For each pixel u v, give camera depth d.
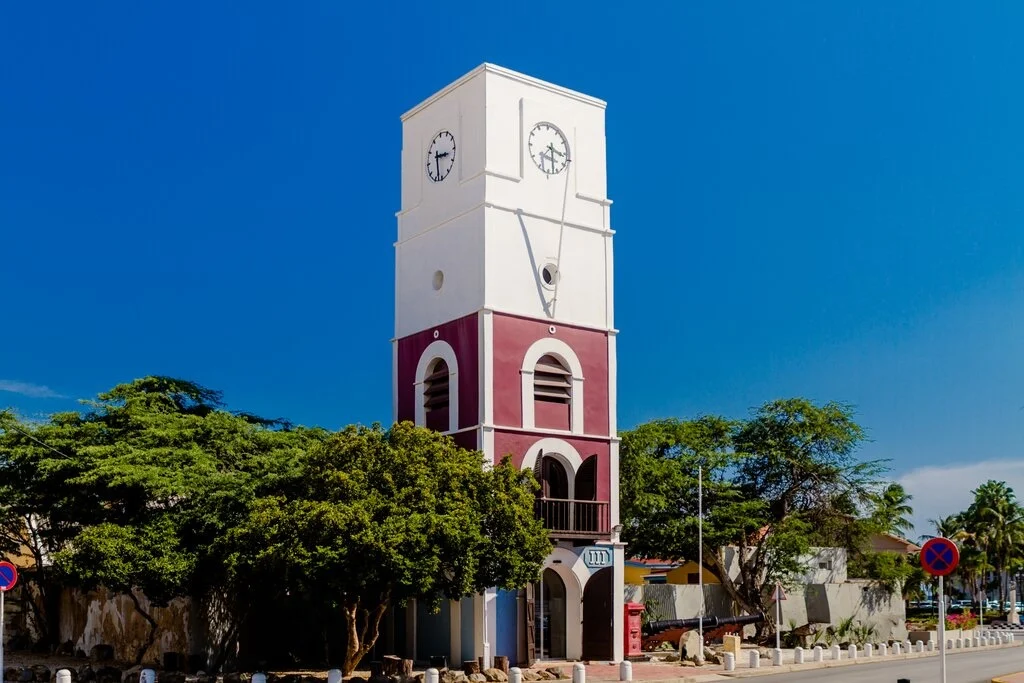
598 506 39.41
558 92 41.41
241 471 36.62
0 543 41.94
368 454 32.94
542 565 35.00
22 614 47.12
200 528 33.66
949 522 99.88
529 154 40.12
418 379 40.88
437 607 32.00
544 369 39.28
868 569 60.53
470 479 32.81
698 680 35.53
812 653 46.22
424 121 42.47
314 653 38.84
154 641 38.41
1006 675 36.72
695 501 53.88
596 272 41.38
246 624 37.72
